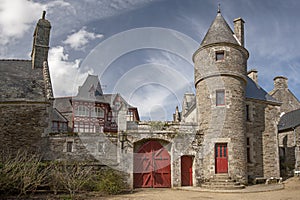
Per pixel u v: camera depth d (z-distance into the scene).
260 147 14.57
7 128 11.92
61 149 11.66
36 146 11.84
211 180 12.22
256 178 13.73
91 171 11.16
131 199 8.89
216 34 13.84
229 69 13.29
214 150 12.66
